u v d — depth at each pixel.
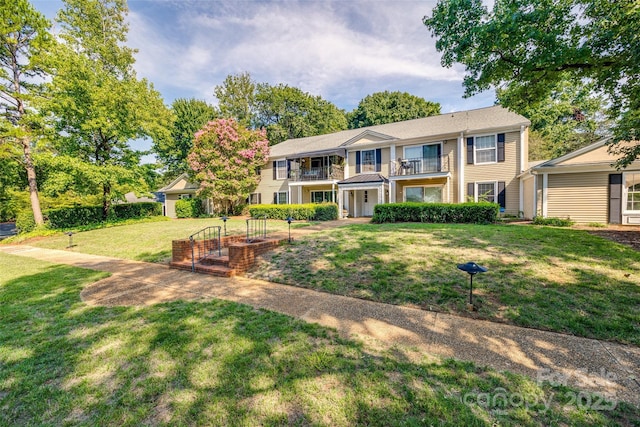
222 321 3.95
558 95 21.33
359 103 38.16
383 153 18.16
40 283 6.20
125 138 17.52
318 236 9.08
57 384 2.64
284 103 37.09
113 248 10.62
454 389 2.43
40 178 18.61
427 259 6.14
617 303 3.94
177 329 3.72
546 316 3.78
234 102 35.69
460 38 7.23
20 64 14.77
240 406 2.29
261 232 10.96
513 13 6.29
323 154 19.77
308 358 2.96
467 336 3.41
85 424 2.14
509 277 4.99
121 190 17.64
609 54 6.40
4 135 13.73
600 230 8.86
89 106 15.63
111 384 2.62
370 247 7.29
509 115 15.27
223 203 22.89
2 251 11.32
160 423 2.13
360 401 2.30
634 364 2.77
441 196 16.53
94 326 3.88
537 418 2.09
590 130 22.52
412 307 4.36
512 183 14.36
